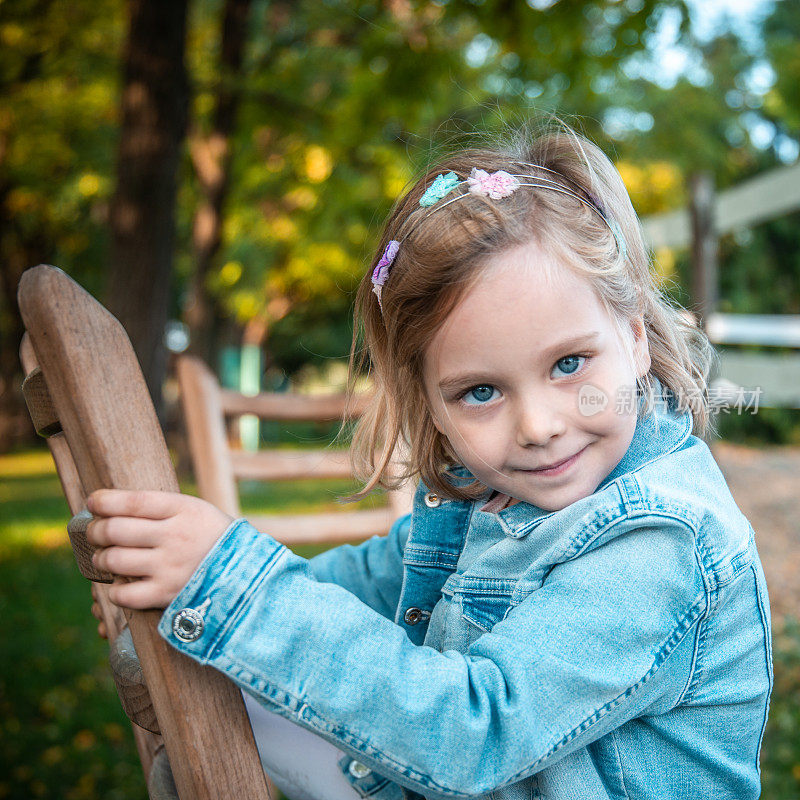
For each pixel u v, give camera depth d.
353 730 0.70
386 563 1.15
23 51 8.12
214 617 0.67
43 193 13.02
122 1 7.58
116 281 5.25
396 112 5.88
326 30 7.91
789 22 12.01
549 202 0.84
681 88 9.82
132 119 5.15
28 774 2.75
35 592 5.02
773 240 12.10
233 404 1.76
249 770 0.67
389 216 0.97
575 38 4.80
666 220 5.57
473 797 0.72
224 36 7.47
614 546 0.80
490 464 0.81
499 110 1.39
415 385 0.92
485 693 0.73
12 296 15.54
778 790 2.30
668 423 0.92
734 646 0.89
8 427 15.83
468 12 4.88
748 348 8.22
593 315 0.80
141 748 0.97
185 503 0.67
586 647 0.76
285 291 15.76
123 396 0.65
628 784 0.85
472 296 0.78
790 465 7.80
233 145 8.44
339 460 1.75
